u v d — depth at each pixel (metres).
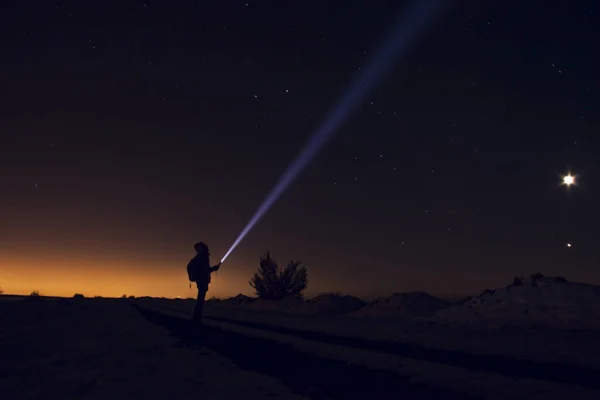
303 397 4.76
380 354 6.77
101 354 7.39
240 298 28.05
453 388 4.64
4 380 5.58
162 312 16.41
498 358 6.79
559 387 4.62
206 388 5.17
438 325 13.31
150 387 5.23
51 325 11.23
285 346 7.66
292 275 28.41
